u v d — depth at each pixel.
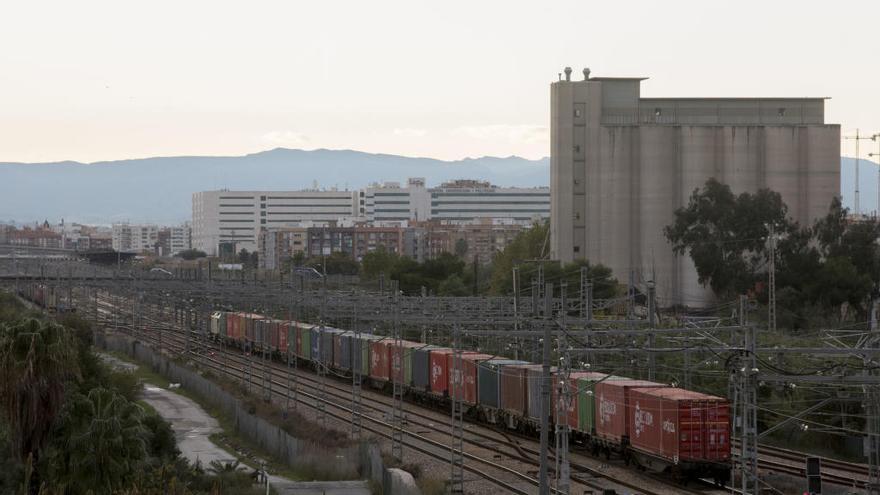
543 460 56.16
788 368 90.06
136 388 122.00
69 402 66.44
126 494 58.91
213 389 128.12
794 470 77.25
